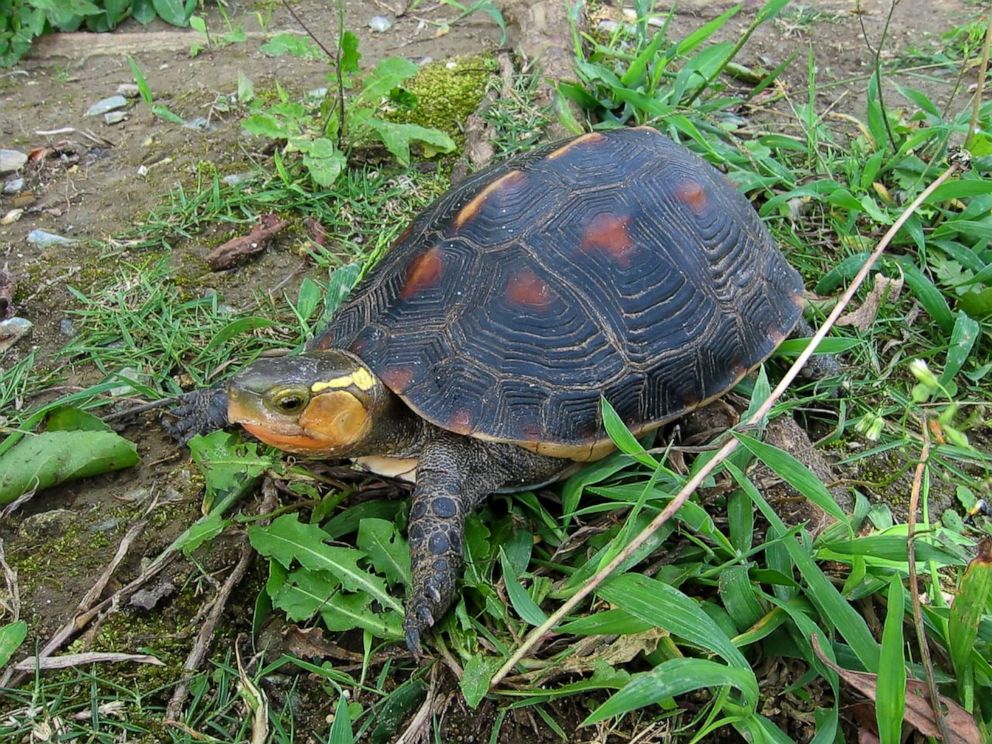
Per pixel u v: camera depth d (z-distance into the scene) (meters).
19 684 0.22
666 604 0.20
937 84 0.46
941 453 0.27
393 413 0.24
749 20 0.52
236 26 0.52
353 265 0.33
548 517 0.25
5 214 0.38
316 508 0.25
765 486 0.26
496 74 0.46
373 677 0.23
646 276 0.25
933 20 0.52
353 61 0.39
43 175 0.40
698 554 0.24
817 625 0.22
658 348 0.25
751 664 0.22
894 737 0.18
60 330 0.33
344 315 0.26
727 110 0.44
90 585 0.25
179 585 0.25
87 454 0.27
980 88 0.35
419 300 0.25
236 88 0.46
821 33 0.51
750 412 0.25
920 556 0.21
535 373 0.24
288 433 0.23
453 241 0.25
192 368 0.31
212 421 0.28
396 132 0.40
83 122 0.44
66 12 0.49
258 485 0.27
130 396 0.30
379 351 0.24
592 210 0.26
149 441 0.29
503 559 0.23
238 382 0.22
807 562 0.21
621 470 0.26
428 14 0.53
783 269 0.30
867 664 0.20
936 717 0.19
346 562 0.23
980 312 0.33
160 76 0.47
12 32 0.48
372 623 0.23
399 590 0.24
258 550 0.24
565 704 0.22
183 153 0.41
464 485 0.24
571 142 0.28
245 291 0.34
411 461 0.25
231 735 0.22
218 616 0.24
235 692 0.23
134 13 0.52
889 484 0.28
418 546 0.22
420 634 0.22
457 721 0.22
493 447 0.24
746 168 0.39
